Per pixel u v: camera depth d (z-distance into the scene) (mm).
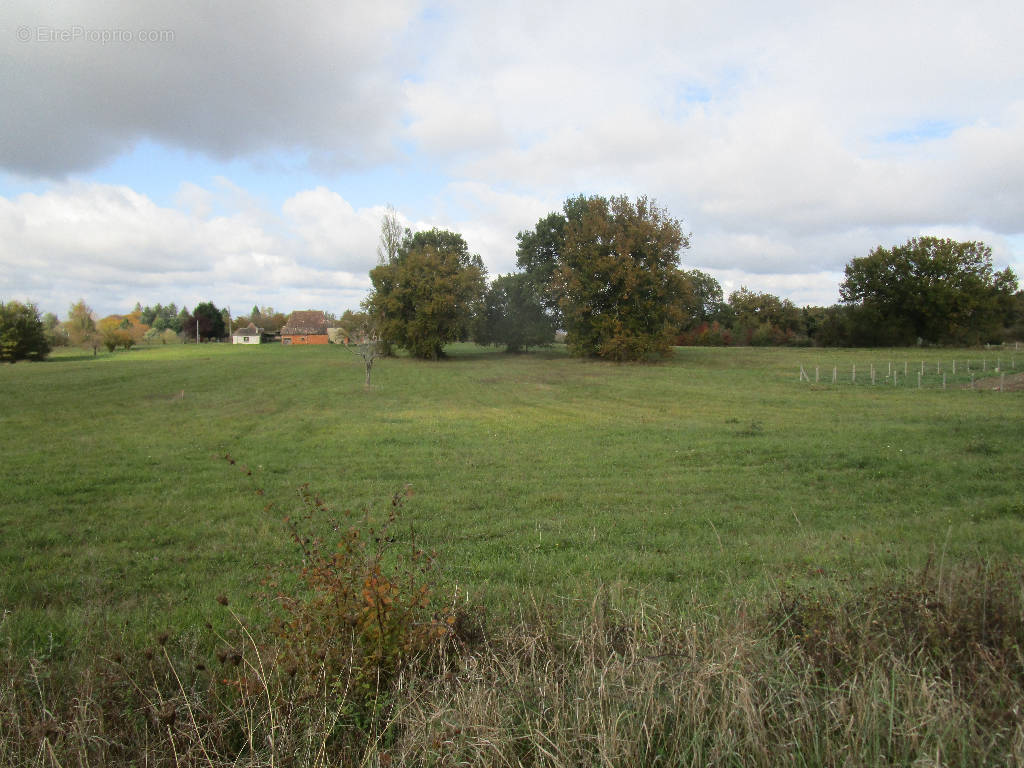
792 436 17406
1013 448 14242
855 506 10445
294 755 3205
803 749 3127
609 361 56938
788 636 4344
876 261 68625
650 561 7406
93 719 3441
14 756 3205
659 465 14359
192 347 101250
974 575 4852
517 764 3113
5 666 4102
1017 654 3707
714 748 3051
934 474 12258
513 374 46156
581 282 55500
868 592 4758
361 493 11781
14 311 69688
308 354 76438
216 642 4793
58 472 13594
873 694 3279
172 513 10266
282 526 9117
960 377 35000
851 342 72688
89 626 5195
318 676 3598
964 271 66188
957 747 3023
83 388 34062
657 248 52875
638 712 3354
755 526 9336
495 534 9039
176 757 3211
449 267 63000
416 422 22375
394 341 63000
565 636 4484
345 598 3973
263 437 18906
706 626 4465
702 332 88938
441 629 4062
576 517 9914
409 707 3475
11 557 8023
